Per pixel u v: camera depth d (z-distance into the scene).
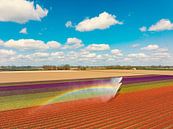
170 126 16.70
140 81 60.44
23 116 19.34
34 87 42.03
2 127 15.84
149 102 28.00
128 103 27.22
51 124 16.81
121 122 17.72
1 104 24.67
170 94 35.97
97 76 85.00
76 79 66.50
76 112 21.42
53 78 71.06
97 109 23.12
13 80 60.31
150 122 17.81
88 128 15.87
